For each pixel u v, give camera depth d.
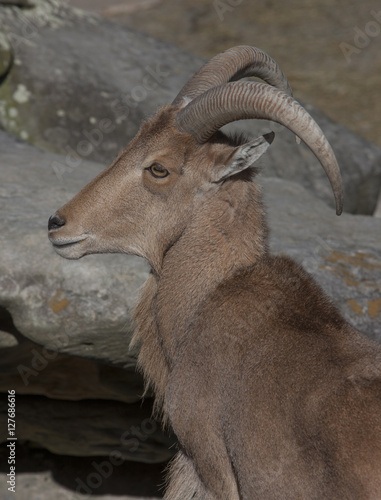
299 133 8.52
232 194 9.67
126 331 12.16
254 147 9.23
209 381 9.30
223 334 9.32
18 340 12.92
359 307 12.57
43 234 12.73
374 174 23.06
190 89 10.16
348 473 8.01
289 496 8.54
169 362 10.23
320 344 8.85
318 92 36.97
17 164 16.00
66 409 14.27
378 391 8.23
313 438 8.31
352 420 8.15
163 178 9.77
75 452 14.71
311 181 21.64
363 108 35.50
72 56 22.69
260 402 8.78
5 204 13.77
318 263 13.17
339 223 15.38
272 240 13.79
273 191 16.86
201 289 9.72
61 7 25.14
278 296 9.38
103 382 13.57
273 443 8.62
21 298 12.12
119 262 12.45
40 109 21.52
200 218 9.77
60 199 14.28
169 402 9.74
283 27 43.16
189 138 9.63
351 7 45.53
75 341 12.32
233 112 9.06
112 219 10.01
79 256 10.20
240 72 10.48
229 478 9.43
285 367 8.78
